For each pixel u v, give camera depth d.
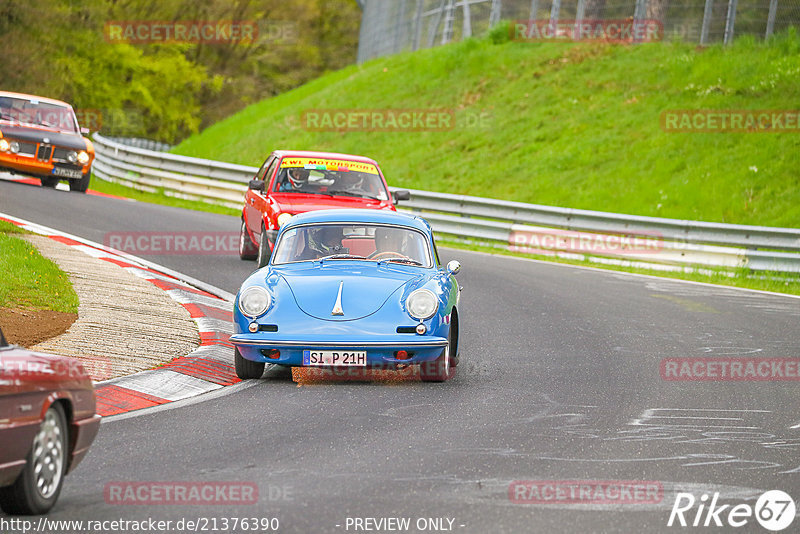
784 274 69.94
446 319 33.84
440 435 26.77
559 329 46.41
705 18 120.25
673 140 103.00
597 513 20.25
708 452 25.95
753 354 41.72
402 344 32.62
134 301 43.81
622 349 41.97
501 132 116.00
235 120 155.62
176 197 99.38
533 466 23.91
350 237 37.91
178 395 31.28
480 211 84.19
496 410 30.23
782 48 112.19
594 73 121.88
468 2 148.75
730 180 94.06
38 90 181.25
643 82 116.31
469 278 61.59
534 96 121.00
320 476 22.50
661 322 49.41
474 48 136.75
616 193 97.44
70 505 20.08
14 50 177.62
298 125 133.75
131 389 31.00
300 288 34.06
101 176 113.25
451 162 112.56
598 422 29.11
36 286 42.22
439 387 33.56
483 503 20.69
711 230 73.19
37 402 18.66
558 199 99.25
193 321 41.72
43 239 57.56
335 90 142.88
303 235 38.06
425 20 160.12
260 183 58.12
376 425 27.73
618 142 106.00
